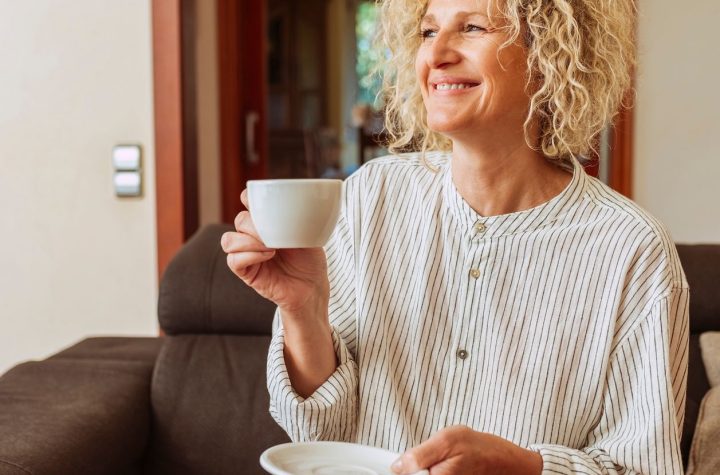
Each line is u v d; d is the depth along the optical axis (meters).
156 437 1.77
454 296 1.19
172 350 1.83
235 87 3.68
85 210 2.83
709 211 3.62
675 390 1.14
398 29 1.27
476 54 1.08
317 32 9.80
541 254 1.16
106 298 2.84
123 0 2.78
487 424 1.16
